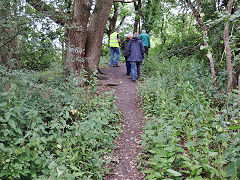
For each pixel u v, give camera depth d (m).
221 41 5.79
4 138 2.71
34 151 2.69
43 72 4.49
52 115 3.62
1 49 3.81
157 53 9.68
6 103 2.80
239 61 4.41
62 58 4.65
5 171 2.46
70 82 4.55
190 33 8.42
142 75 8.33
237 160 2.40
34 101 3.68
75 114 4.11
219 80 5.31
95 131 3.51
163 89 5.37
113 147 3.91
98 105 4.87
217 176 2.76
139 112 5.50
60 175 2.33
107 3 7.22
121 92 6.86
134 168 3.35
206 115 3.78
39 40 3.87
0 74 3.25
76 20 6.46
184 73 6.43
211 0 6.80
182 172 3.00
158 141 3.36
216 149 3.39
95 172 3.09
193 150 3.03
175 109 4.37
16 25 3.63
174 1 7.86
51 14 4.01
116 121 4.76
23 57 4.25
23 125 3.16
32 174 2.61
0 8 3.28
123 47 9.15
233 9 5.66
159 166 2.86
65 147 3.23
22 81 3.32
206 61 7.07
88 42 7.24
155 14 13.36
